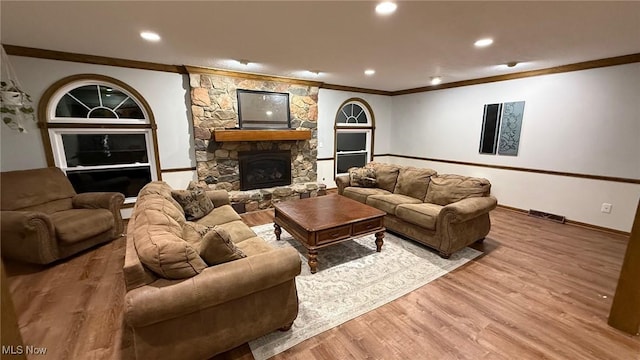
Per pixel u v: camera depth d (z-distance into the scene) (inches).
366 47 121.4
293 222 117.9
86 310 84.4
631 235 72.0
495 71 171.0
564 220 161.2
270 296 69.7
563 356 68.0
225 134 170.4
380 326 78.5
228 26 97.3
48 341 71.9
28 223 103.0
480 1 78.7
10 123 128.0
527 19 90.5
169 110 164.6
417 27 97.9
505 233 145.9
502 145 186.4
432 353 69.2
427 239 125.0
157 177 167.5
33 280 100.3
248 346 71.4
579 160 153.3
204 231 96.1
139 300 53.4
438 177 148.9
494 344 71.9
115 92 152.9
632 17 88.0
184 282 58.3
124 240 135.1
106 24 95.6
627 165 137.9
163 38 110.7
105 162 156.2
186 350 60.3
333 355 68.6
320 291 95.2
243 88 179.9
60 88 136.9
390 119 268.8
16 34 107.0
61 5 80.8
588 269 108.8
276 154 199.9
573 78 151.0
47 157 138.2
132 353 68.3
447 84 215.0
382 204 147.8
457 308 86.1
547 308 85.7
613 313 76.8
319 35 107.0
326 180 238.1
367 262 115.5
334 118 232.2
